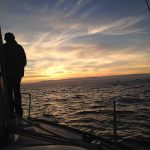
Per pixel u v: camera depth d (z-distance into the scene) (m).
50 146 3.69
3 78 4.45
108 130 25.73
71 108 54.69
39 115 41.62
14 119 5.62
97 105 59.44
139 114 39.91
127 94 95.31
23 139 4.70
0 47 4.41
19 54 7.48
